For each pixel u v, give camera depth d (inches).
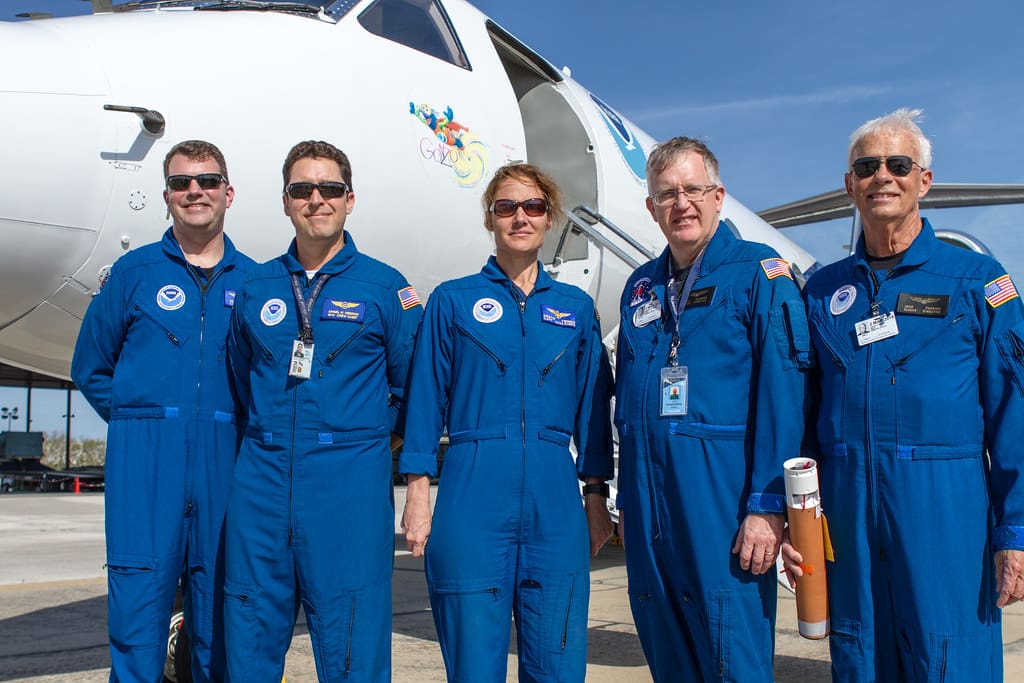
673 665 120.0
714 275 115.6
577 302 123.9
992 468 106.3
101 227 159.5
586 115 277.0
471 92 226.2
